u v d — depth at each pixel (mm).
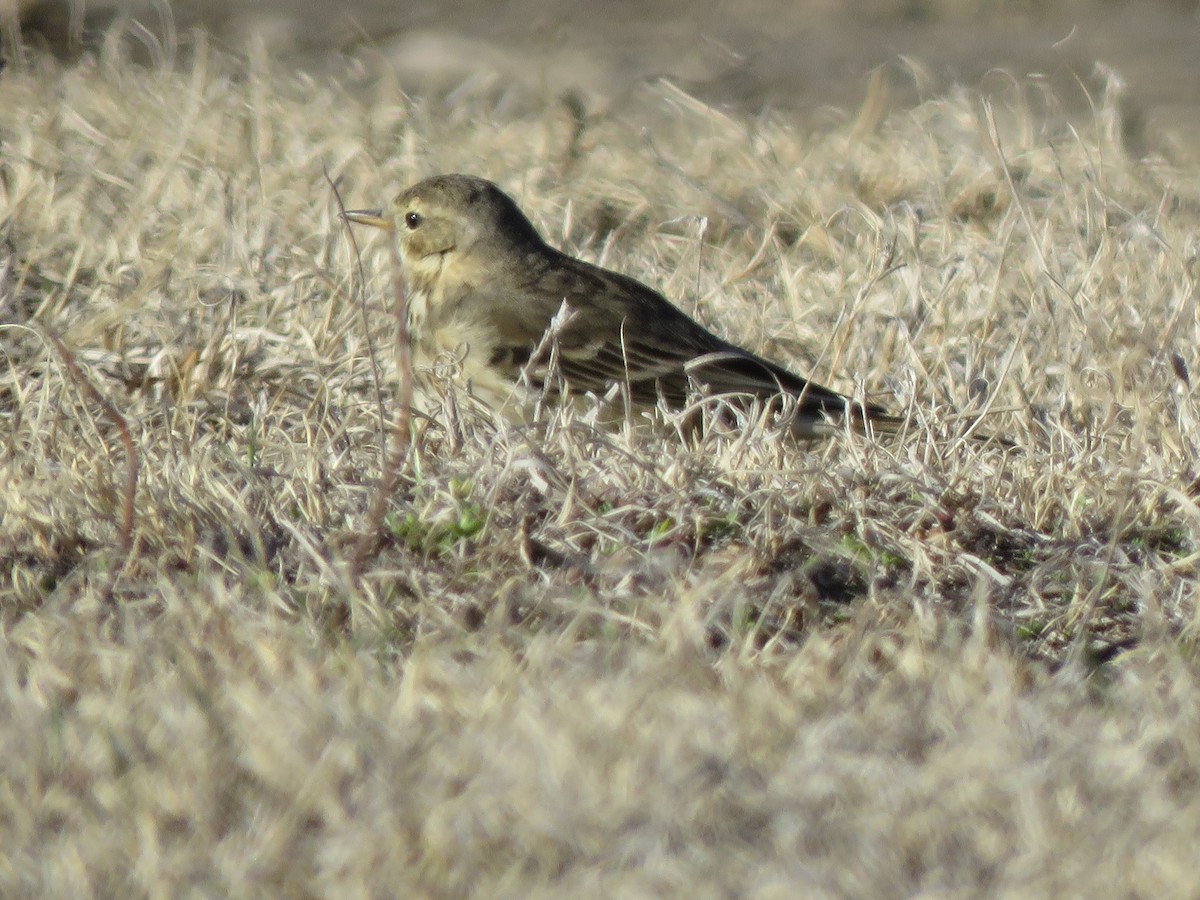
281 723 7793
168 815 7340
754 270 16391
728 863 6980
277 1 28484
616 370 13602
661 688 8156
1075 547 10445
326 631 9320
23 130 18156
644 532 10477
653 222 18172
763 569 10086
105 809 7371
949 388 13359
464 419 11977
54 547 10242
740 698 8062
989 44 29359
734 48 27969
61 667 8570
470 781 7418
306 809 7309
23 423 12289
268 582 9688
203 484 10812
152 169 17766
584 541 10297
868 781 7469
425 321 14164
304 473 10945
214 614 9102
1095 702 8734
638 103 23672
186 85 20531
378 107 20906
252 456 11227
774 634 9492
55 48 24250
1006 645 9297
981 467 11367
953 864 7047
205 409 12977
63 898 6910
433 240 14391
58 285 15070
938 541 10453
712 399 12156
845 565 10227
